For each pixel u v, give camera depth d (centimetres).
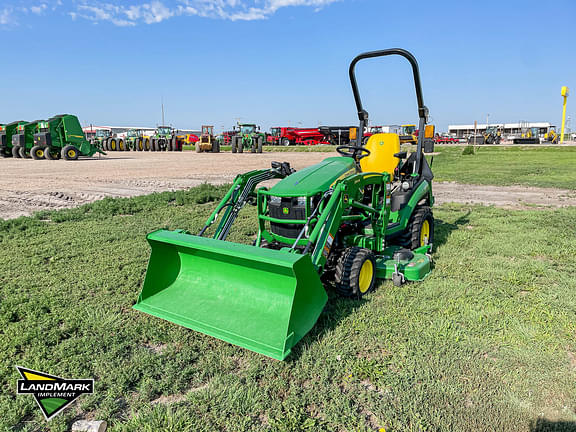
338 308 384
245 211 875
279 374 291
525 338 330
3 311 383
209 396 268
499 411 251
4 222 736
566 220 742
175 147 4197
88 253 566
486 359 303
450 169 1869
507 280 456
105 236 654
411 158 621
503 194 1138
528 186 1288
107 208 875
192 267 389
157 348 331
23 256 554
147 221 771
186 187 1273
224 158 2761
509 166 1981
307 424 243
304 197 400
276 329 314
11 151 2744
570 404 257
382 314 372
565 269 490
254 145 3594
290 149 4341
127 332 347
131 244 610
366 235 479
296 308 308
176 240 361
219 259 359
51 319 369
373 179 446
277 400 265
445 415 248
